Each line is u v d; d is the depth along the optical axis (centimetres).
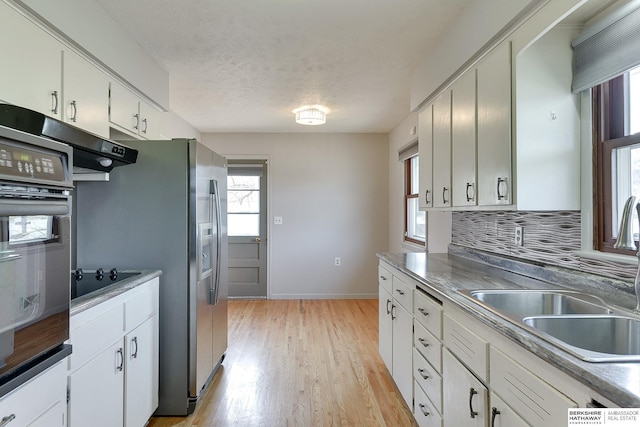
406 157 426
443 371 167
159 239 225
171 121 416
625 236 121
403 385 230
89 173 212
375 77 312
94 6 194
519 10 158
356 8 207
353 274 528
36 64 156
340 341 352
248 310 464
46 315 116
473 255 265
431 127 268
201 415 224
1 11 138
